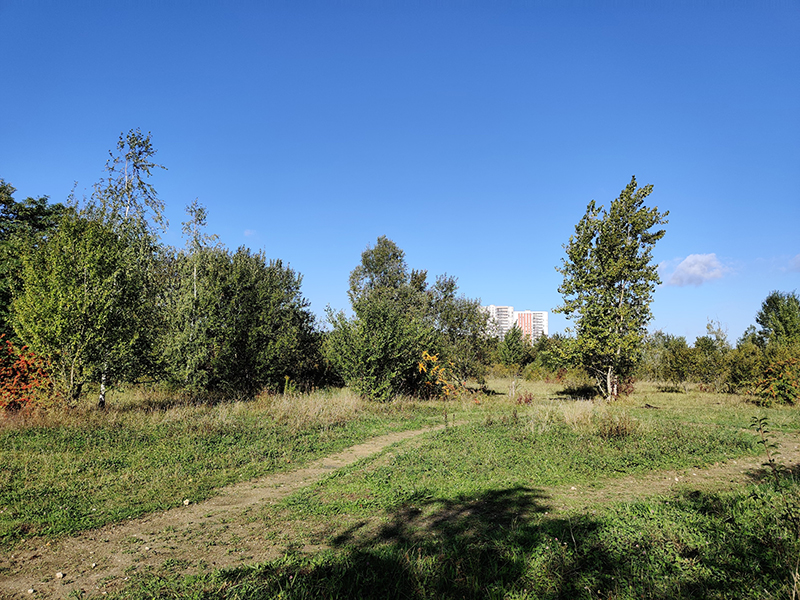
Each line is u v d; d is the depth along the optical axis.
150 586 4.38
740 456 9.59
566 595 3.82
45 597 4.29
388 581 4.22
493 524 5.83
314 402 16.30
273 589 4.04
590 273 21.30
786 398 19.00
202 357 19.00
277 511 6.66
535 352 45.78
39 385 12.48
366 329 19.98
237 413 14.52
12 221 23.53
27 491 7.05
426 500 6.91
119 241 15.41
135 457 9.12
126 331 14.35
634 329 20.75
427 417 16.17
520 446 10.34
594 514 6.00
